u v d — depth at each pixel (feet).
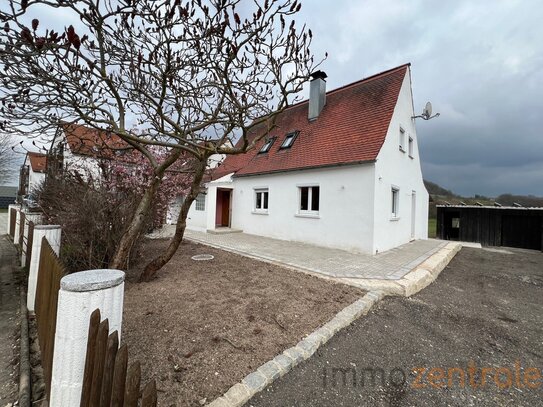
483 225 49.60
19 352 9.65
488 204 54.39
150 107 12.75
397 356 10.25
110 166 19.94
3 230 40.50
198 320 10.74
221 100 13.06
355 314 12.51
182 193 28.02
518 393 8.79
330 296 14.32
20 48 7.95
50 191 20.97
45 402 7.06
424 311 14.74
